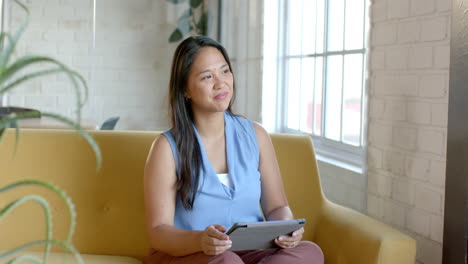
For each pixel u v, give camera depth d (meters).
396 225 2.34
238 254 1.87
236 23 4.30
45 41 4.98
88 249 2.11
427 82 2.10
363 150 2.57
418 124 2.16
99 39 5.10
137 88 5.22
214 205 1.87
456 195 1.88
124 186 2.14
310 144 2.30
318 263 1.79
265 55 3.84
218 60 1.90
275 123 3.87
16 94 4.87
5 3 4.85
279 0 3.80
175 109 1.91
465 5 1.82
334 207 2.18
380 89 2.45
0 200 2.07
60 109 4.97
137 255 2.12
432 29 2.06
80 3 5.03
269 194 2.02
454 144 1.89
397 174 2.32
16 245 2.07
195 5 5.21
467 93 1.82
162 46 5.24
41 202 0.64
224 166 1.95
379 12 2.44
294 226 1.72
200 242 1.67
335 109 3.22
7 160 2.09
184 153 1.87
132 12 5.16
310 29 3.57
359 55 2.94
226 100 1.89
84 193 2.12
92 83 5.10
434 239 2.07
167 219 1.82
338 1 3.19
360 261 1.82
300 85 3.71
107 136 2.18
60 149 2.14
